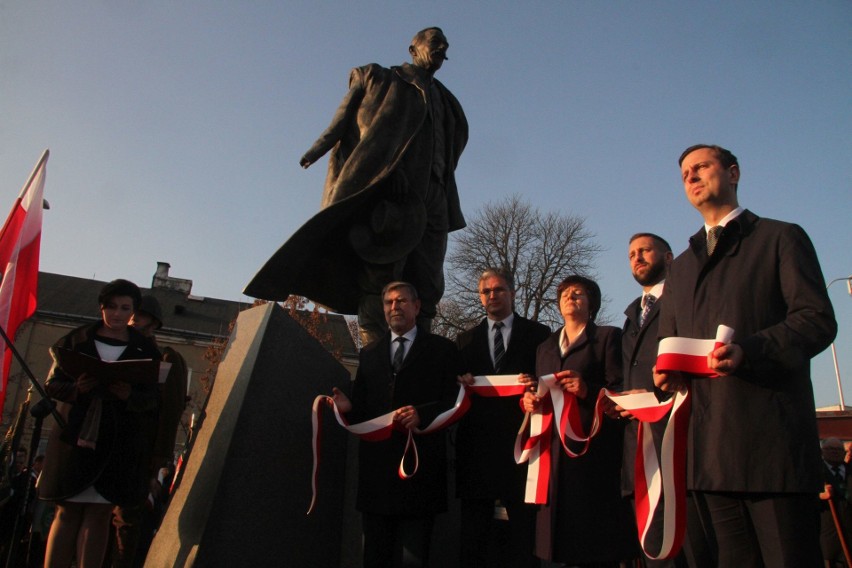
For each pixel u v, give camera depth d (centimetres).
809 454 236
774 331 238
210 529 360
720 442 244
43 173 576
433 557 455
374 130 576
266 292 555
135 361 384
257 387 406
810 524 236
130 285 428
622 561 373
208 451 399
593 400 385
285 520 405
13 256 548
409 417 377
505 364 431
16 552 438
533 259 2692
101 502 381
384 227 553
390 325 427
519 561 393
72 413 384
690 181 287
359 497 385
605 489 369
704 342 251
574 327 413
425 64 624
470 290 2638
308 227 535
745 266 263
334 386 473
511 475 393
